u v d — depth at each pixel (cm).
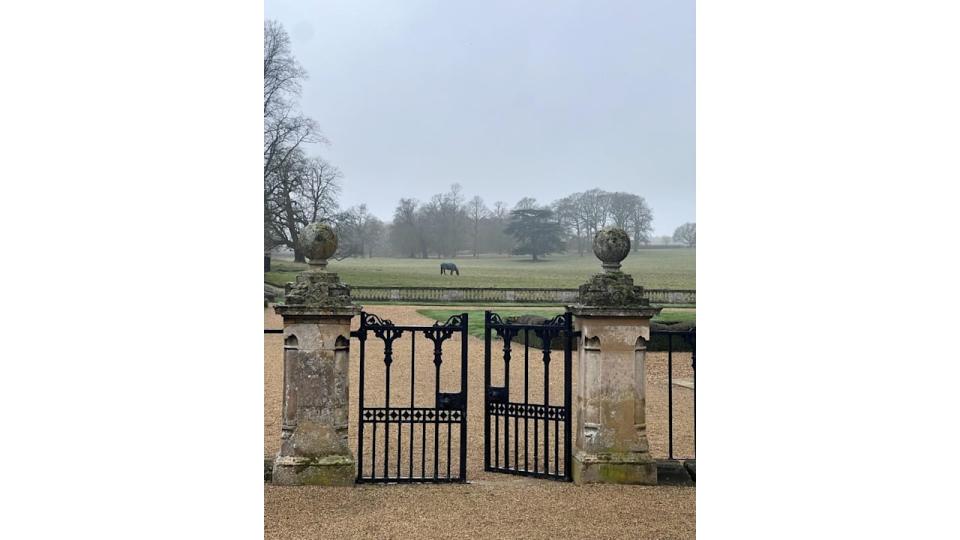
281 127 4725
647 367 1806
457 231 10188
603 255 859
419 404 1398
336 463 822
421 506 765
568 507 765
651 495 806
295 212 4756
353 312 834
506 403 916
